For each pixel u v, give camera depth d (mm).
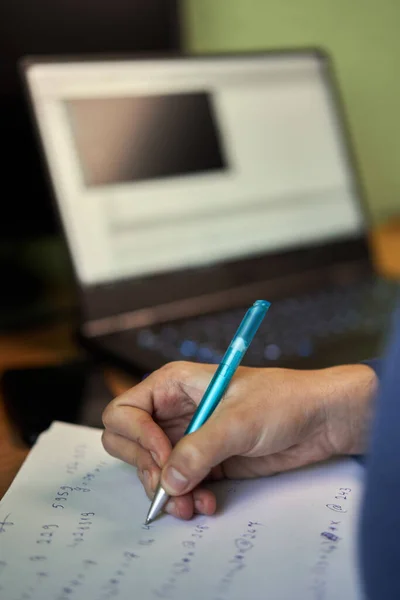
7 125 771
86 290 668
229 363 377
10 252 869
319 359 559
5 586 307
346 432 404
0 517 362
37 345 709
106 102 715
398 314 228
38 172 807
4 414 523
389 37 1143
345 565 315
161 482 353
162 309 710
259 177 820
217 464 364
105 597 298
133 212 715
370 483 231
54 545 339
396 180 1229
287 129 856
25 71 676
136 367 560
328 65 909
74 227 676
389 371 224
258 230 808
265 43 1026
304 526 349
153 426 388
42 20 761
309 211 859
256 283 791
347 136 917
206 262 755
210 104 791
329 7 1068
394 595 227
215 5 965
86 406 506
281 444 376
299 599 293
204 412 373
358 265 887
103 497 384
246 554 327
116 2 807
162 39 857
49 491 389
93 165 697
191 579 310
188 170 764
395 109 1188
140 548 336
